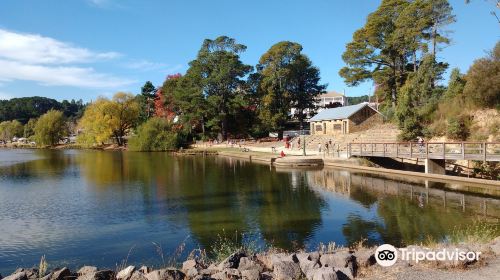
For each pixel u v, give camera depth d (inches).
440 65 1913.1
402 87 2044.8
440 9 2009.1
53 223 781.3
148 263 542.3
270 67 3208.7
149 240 657.0
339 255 337.4
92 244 640.4
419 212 796.6
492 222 700.0
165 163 2086.6
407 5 2217.0
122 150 3444.9
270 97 3070.9
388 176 1314.0
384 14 2340.1
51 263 556.1
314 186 1187.3
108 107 3700.8
